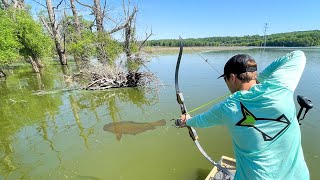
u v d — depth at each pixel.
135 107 7.99
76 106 8.40
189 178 4.04
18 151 5.25
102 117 7.17
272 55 25.02
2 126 6.83
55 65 22.45
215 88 10.02
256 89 1.59
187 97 8.75
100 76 11.16
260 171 1.61
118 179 4.12
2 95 10.66
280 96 1.54
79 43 15.16
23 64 24.05
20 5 22.11
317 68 14.62
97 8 13.17
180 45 2.97
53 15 21.30
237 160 1.77
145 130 5.99
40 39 19.30
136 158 4.75
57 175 4.32
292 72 1.66
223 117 1.71
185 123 2.12
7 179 4.25
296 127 1.62
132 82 11.15
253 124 1.57
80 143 5.50
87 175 4.29
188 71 15.38
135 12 12.04
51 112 7.85
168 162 4.54
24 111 8.10
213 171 3.70
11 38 14.60
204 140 5.29
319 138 5.03
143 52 11.87
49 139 5.77
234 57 1.75
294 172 1.65
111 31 12.58
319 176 3.80
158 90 10.11
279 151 1.60
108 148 5.21
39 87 12.06
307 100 2.10
